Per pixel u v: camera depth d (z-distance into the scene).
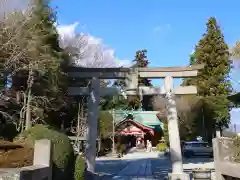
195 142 32.62
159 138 56.25
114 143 46.38
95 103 16.95
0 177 6.03
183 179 15.41
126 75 16.97
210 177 12.26
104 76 17.11
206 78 37.12
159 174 18.83
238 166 9.82
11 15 14.09
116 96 17.41
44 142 8.80
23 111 15.14
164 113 47.78
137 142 53.44
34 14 14.98
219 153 11.70
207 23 38.19
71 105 21.20
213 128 36.44
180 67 16.83
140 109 60.38
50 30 15.76
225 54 37.16
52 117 18.00
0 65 13.76
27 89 14.70
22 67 14.13
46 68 14.35
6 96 15.02
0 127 14.42
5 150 8.42
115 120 48.59
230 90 36.25
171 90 16.62
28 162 8.67
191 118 38.44
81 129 21.36
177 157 15.95
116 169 22.42
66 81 16.89
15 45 13.44
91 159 16.45
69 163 10.40
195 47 38.88
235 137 11.50
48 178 8.57
